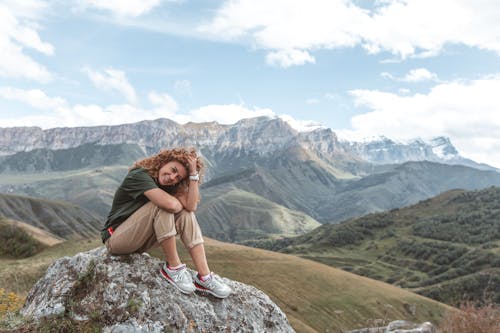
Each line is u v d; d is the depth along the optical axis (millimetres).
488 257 182875
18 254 91875
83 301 5672
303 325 63094
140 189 5859
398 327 18844
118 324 5473
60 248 82375
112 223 6148
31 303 6156
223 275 77938
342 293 83562
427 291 149250
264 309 6941
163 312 5727
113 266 6016
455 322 16656
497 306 16156
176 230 6176
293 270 88250
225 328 6207
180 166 6105
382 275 199875
